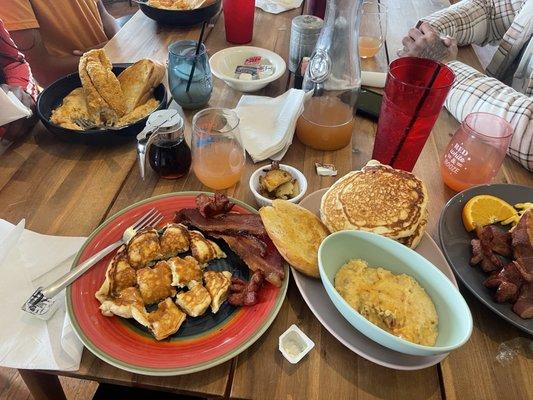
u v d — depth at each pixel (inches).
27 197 25.0
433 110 24.1
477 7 45.8
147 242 20.4
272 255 20.7
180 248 20.7
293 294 20.5
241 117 29.6
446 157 26.8
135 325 18.3
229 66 37.1
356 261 19.7
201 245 20.7
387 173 21.9
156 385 17.2
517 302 19.0
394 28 47.0
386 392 17.4
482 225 22.5
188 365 16.8
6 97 26.7
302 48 35.4
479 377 17.9
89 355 17.7
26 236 22.3
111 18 63.8
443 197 26.5
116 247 21.1
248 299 18.9
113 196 25.4
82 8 53.4
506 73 44.9
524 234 21.0
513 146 28.5
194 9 41.9
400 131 25.4
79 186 25.9
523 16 41.4
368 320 17.1
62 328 18.5
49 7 50.1
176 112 25.2
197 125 24.9
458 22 43.8
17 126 28.6
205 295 18.8
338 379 17.7
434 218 25.0
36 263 21.1
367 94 34.0
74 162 27.5
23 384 37.1
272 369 17.8
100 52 29.8
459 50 44.1
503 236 21.8
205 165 24.6
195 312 18.3
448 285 18.0
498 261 20.7
